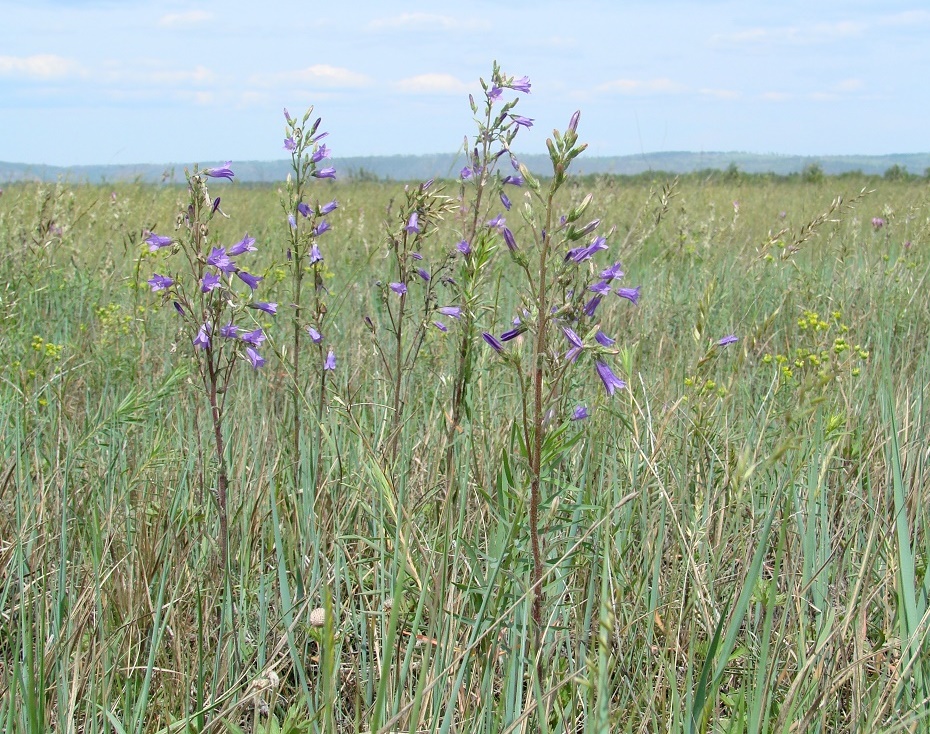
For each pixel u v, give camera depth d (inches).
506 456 108.5
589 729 81.1
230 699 107.5
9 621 110.5
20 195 367.6
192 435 168.1
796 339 222.1
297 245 170.2
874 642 117.5
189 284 220.4
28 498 137.7
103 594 123.6
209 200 137.9
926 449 145.6
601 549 122.0
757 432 148.2
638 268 338.0
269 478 145.5
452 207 165.9
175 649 113.0
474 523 137.1
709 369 155.5
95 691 103.0
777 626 118.1
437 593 102.3
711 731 98.7
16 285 237.0
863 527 136.0
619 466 139.9
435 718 91.0
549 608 112.6
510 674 102.3
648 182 509.0
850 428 153.8
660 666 102.4
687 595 120.2
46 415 170.7
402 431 163.2
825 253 363.3
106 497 141.3
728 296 262.4
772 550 138.3
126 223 362.9
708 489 119.1
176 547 131.6
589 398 152.4
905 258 314.5
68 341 210.8
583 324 106.2
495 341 102.6
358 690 88.0
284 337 227.6
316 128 167.0
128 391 186.9
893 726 90.3
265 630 117.3
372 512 127.2
